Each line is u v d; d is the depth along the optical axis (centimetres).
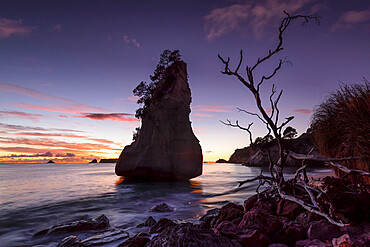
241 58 380
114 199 1368
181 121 2773
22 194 1608
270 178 513
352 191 347
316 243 313
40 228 771
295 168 4041
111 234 566
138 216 887
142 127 2828
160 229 529
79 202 1264
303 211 439
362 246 273
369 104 438
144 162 2525
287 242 355
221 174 4144
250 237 336
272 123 403
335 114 525
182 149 2623
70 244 501
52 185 2255
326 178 359
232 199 1252
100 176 3912
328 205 358
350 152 459
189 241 317
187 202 1227
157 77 3070
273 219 398
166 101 2788
